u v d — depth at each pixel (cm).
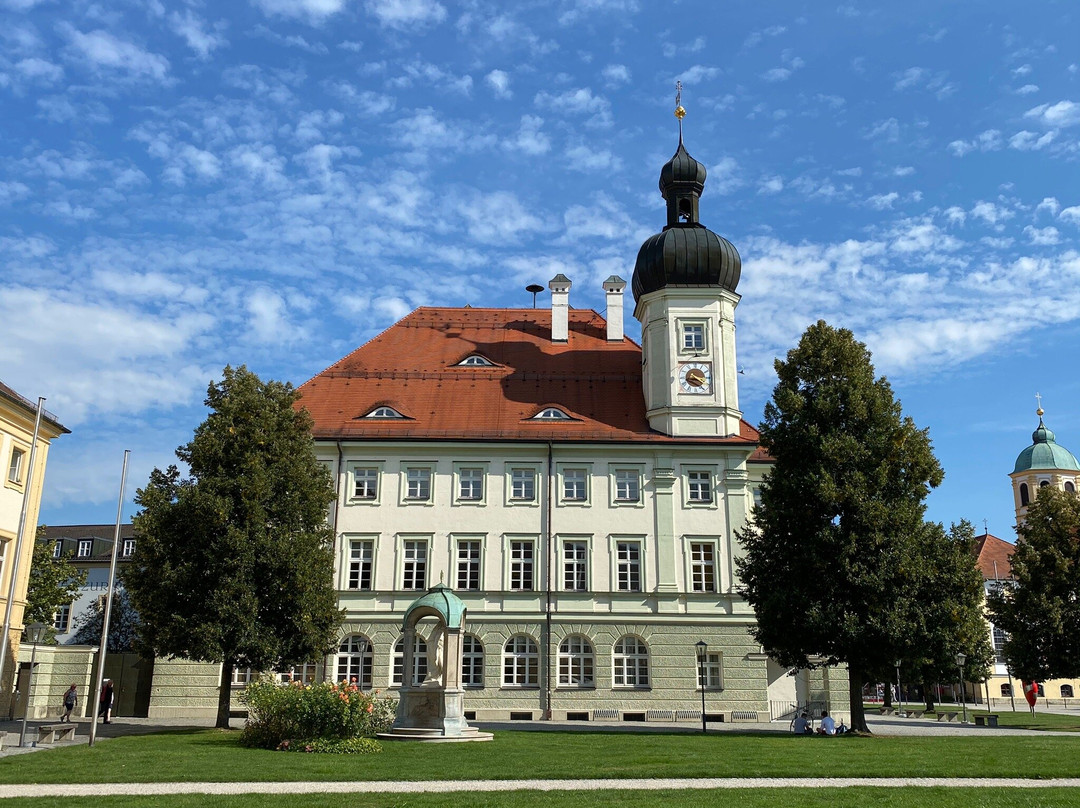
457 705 3061
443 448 4878
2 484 3884
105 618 2930
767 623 3609
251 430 3694
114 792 1809
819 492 3522
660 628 4634
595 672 4575
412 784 1941
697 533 4775
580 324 5884
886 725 4544
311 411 5053
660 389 5009
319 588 3631
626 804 1653
